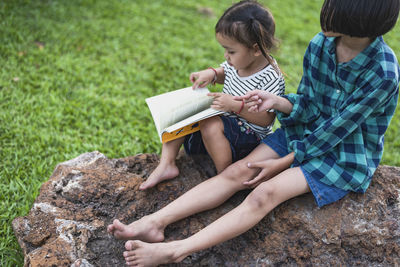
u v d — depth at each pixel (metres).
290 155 2.51
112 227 2.27
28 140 3.89
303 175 2.40
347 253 2.42
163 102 2.65
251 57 2.53
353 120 2.29
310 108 2.64
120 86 4.95
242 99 2.49
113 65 5.27
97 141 4.04
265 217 2.49
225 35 2.43
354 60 2.26
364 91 2.26
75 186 2.65
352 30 2.06
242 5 2.46
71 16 6.12
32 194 3.29
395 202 2.54
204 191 2.49
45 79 4.77
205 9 7.16
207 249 2.43
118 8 6.65
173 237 2.47
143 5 6.98
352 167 2.42
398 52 6.45
